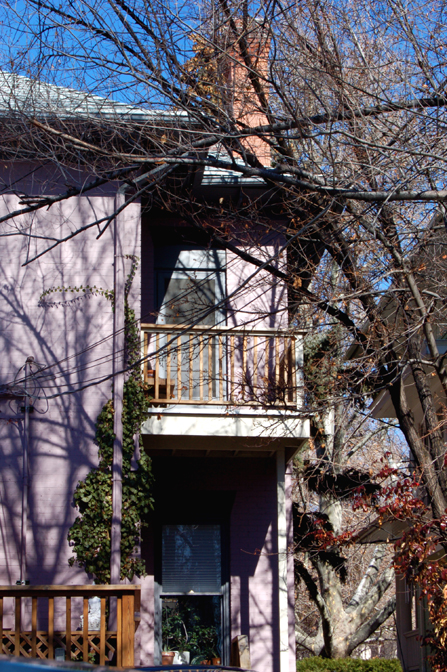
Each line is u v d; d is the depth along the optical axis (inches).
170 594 494.6
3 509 432.5
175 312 524.7
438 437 417.4
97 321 460.8
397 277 422.9
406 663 740.0
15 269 465.1
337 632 812.6
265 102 406.6
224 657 481.4
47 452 440.5
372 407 467.5
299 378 465.4
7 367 452.4
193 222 493.7
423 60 384.8
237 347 458.3
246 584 493.0
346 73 394.0
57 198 343.9
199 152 374.3
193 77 390.6
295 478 678.5
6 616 414.6
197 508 509.4
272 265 498.0
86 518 423.2
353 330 445.7
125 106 403.9
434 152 369.1
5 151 436.1
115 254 461.1
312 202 441.4
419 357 425.4
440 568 374.9
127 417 438.0
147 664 418.3
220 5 392.2
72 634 325.4
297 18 404.8
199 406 455.8
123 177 444.1
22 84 427.5
